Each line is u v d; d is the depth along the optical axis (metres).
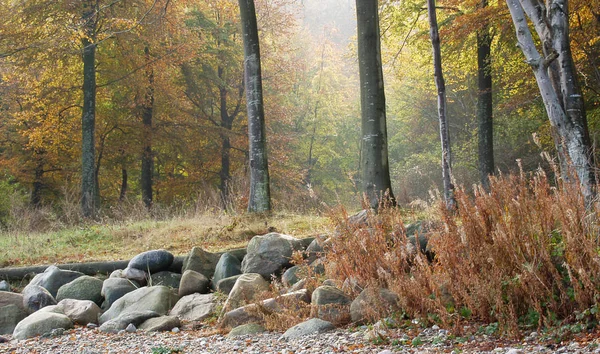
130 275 9.66
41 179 26.14
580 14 16.27
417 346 4.91
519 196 5.43
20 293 9.76
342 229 6.78
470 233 5.55
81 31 18.58
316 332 5.90
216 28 24.44
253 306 6.85
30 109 25.02
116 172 28.36
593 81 17.28
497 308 5.10
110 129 24.78
